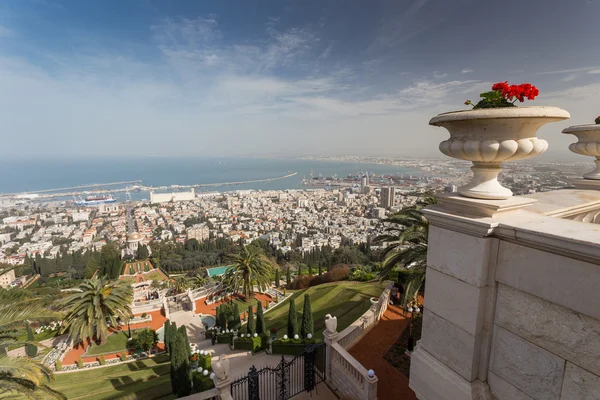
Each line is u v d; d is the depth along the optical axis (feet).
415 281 25.20
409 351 25.84
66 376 49.26
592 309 4.65
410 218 26.94
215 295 90.74
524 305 5.78
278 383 22.49
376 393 20.59
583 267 4.70
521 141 5.81
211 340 58.54
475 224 6.12
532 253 5.46
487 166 6.61
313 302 64.54
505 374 6.28
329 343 24.13
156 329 72.23
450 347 7.16
